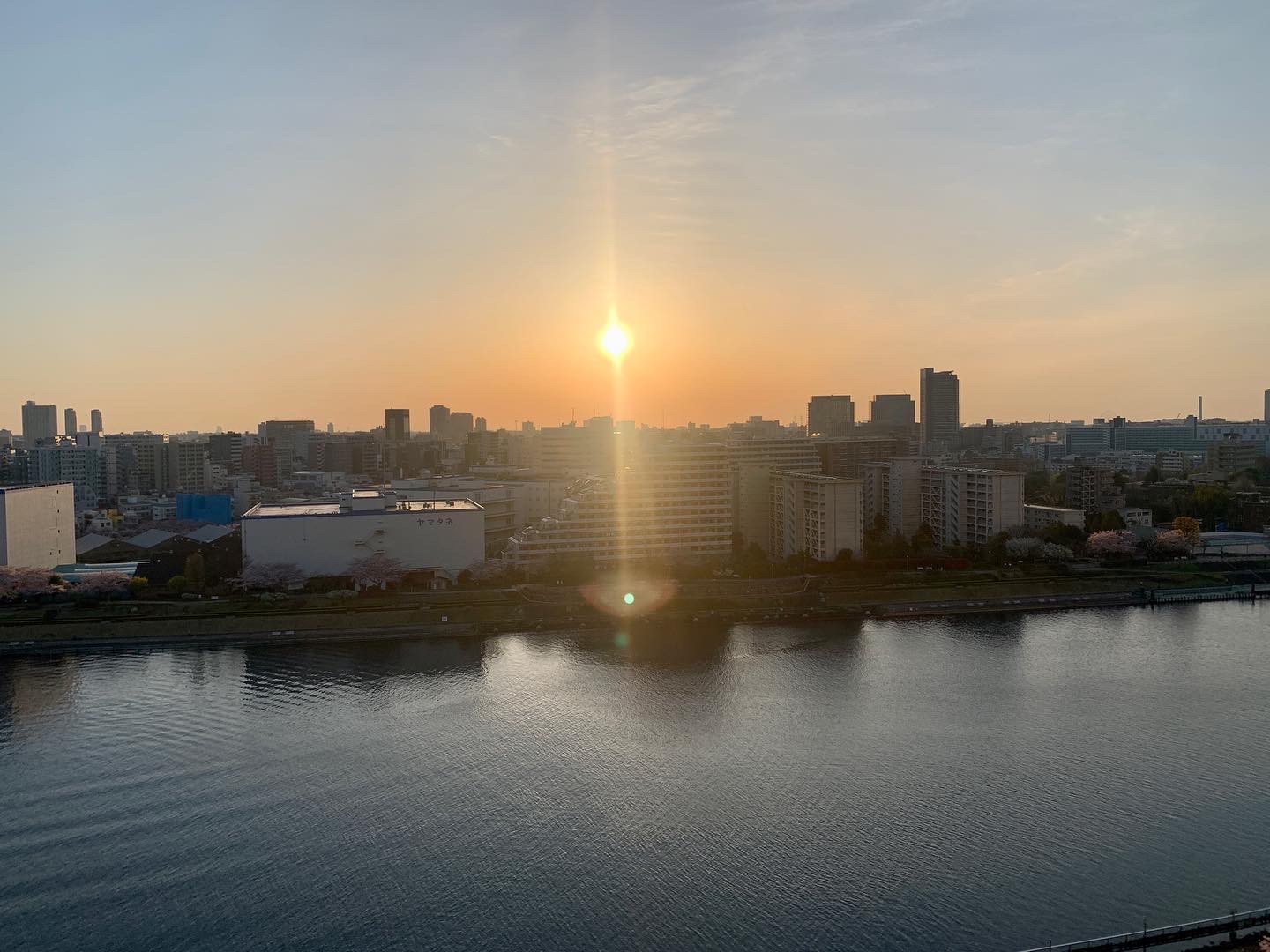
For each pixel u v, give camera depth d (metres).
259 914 131.75
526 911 131.62
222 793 166.25
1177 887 133.38
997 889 133.75
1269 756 177.88
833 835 150.00
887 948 121.56
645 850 146.38
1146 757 178.12
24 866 143.50
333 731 194.12
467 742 188.12
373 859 145.00
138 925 129.75
